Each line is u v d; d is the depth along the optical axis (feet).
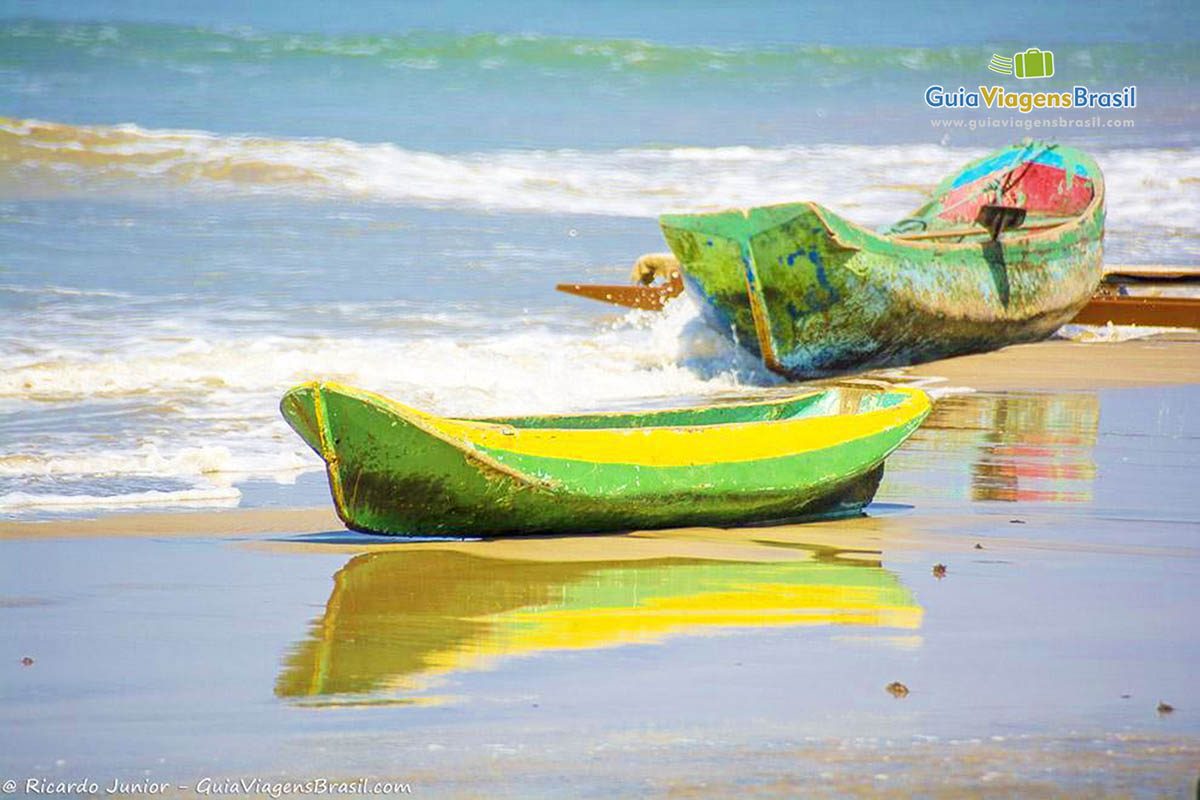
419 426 98.84
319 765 63.26
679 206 309.42
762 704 71.20
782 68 502.79
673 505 108.37
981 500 121.90
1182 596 93.30
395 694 72.95
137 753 64.90
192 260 239.91
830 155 375.86
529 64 475.31
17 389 159.84
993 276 200.44
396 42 481.87
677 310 211.20
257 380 169.48
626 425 117.70
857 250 181.27
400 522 103.71
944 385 181.98
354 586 93.25
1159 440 148.46
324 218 279.90
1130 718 69.56
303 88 430.61
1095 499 122.42
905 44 572.51
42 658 78.07
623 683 74.54
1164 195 335.26
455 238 269.23
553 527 107.14
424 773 62.39
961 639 82.99
